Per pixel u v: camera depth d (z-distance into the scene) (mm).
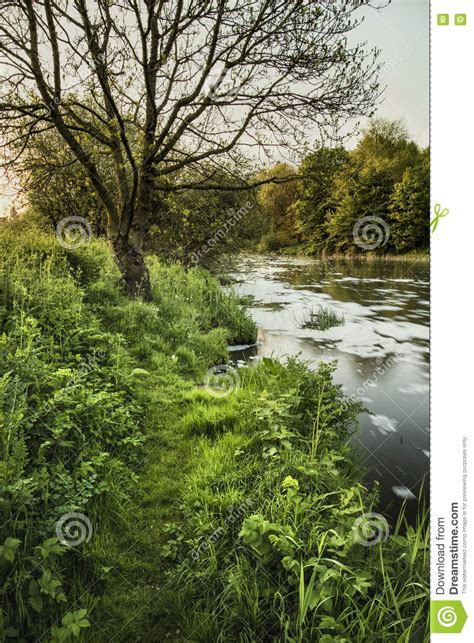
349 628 2477
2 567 2561
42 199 16203
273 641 2570
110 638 2629
